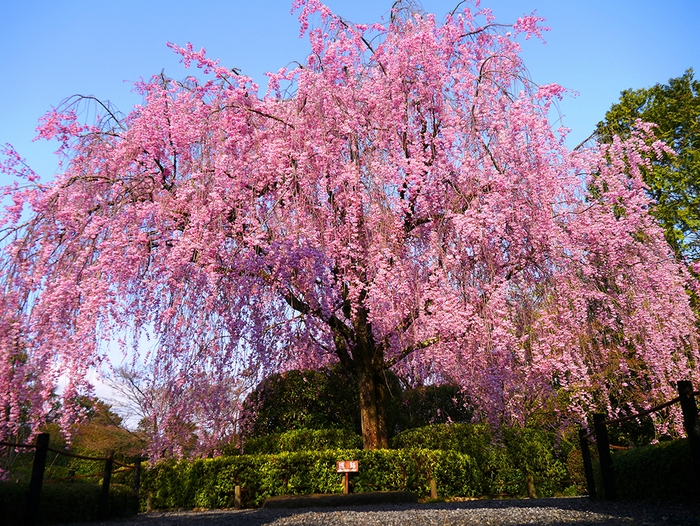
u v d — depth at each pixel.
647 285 8.83
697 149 18.75
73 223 7.26
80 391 6.54
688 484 4.89
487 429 10.05
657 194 18.39
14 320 6.57
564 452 13.93
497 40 9.30
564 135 9.00
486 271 7.95
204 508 9.53
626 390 10.50
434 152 8.80
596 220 8.90
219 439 9.48
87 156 7.96
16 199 7.26
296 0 8.86
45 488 6.33
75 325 6.77
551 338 8.29
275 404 12.36
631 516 4.20
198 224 7.48
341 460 9.25
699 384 8.94
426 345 8.77
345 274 8.20
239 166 7.98
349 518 5.40
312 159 8.14
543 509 5.21
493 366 8.33
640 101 20.78
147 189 8.11
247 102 8.57
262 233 7.46
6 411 6.41
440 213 8.47
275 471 9.30
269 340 9.40
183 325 7.50
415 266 8.53
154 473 11.62
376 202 7.83
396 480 9.32
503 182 7.98
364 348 10.19
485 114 8.26
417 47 8.78
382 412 10.29
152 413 8.16
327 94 8.48
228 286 7.78
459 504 7.21
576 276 8.72
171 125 8.48
